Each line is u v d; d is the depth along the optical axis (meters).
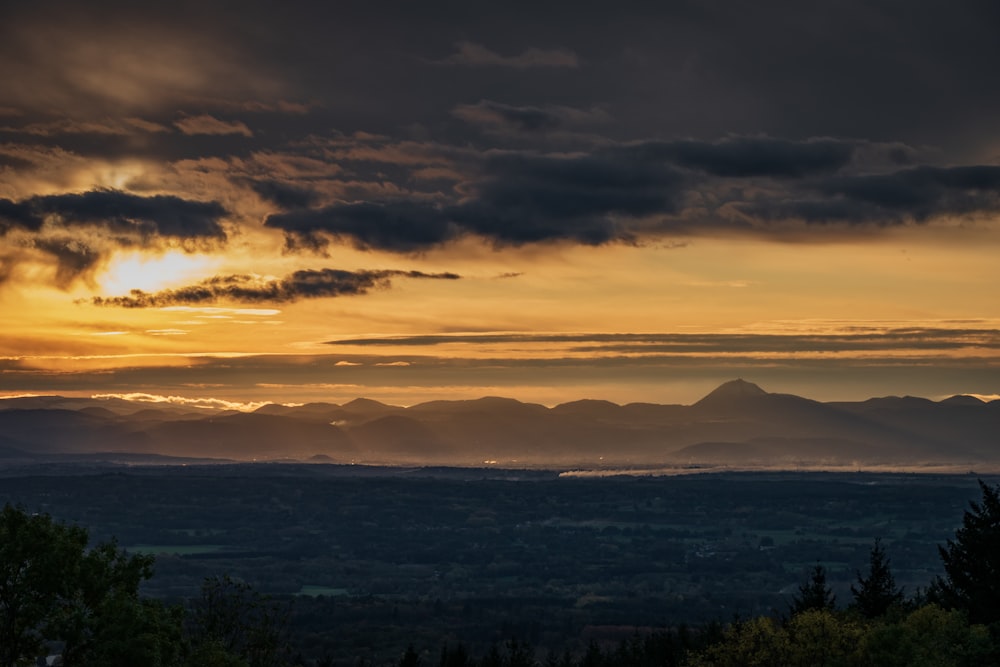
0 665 62.69
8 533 64.25
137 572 69.19
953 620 95.38
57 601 65.06
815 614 103.19
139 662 63.09
